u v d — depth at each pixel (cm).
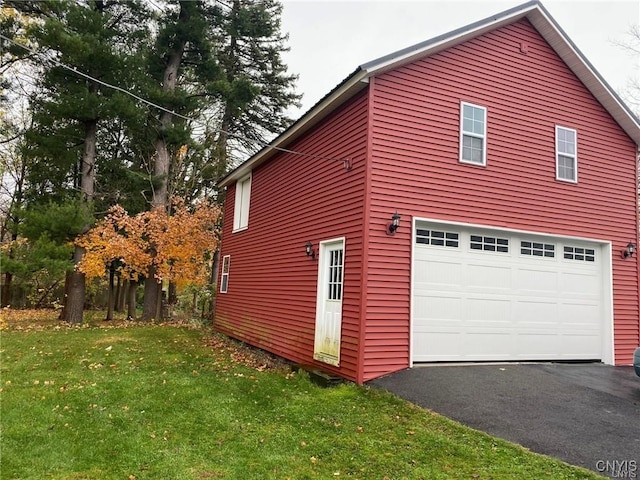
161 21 1700
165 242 1658
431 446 481
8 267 1282
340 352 775
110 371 816
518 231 892
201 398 651
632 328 1008
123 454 457
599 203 1002
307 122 962
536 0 926
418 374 732
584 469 427
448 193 827
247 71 2186
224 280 1523
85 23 1405
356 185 786
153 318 1736
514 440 498
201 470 425
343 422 554
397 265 765
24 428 515
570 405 609
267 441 497
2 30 1496
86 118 1502
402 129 796
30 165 1930
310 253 927
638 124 1023
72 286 1577
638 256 1039
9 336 1193
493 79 906
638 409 601
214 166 1991
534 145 936
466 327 840
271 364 967
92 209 1535
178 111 1681
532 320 909
